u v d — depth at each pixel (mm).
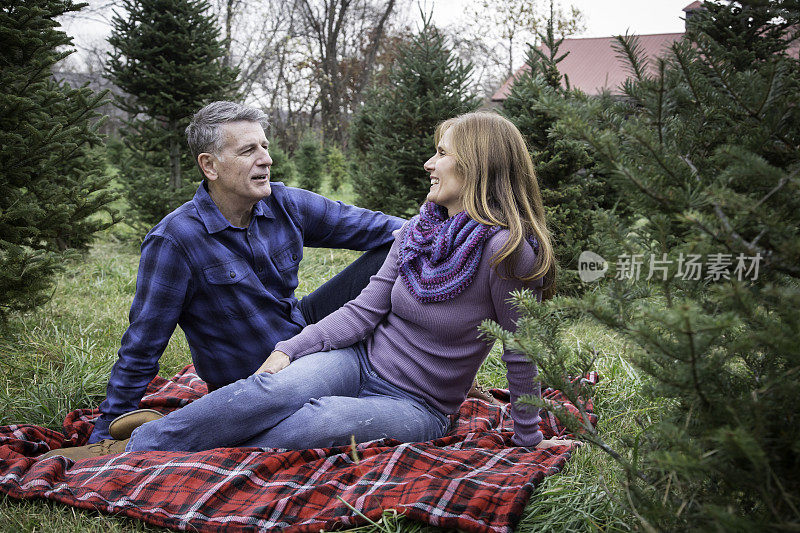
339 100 33656
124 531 1799
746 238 1329
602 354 3328
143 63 7223
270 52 27234
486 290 2084
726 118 1471
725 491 1340
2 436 2273
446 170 2170
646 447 1544
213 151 2285
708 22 3418
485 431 2475
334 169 20812
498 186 2113
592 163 4629
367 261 2771
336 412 2092
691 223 1226
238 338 2447
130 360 2309
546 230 2186
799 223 1290
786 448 1206
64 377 3055
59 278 5375
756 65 1506
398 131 6746
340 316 2328
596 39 24031
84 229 3859
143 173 8359
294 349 2254
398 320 2324
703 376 1271
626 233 1410
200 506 1816
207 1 7367
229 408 2057
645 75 1541
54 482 2008
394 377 2277
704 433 1284
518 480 1915
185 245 2303
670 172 1363
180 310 2350
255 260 2443
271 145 14062
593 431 1592
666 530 1399
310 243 2773
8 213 3260
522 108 4707
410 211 6672
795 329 1156
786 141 1349
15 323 3586
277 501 1808
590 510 1821
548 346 1606
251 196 2344
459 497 1802
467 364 2213
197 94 7391
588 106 1396
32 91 3496
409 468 1978
